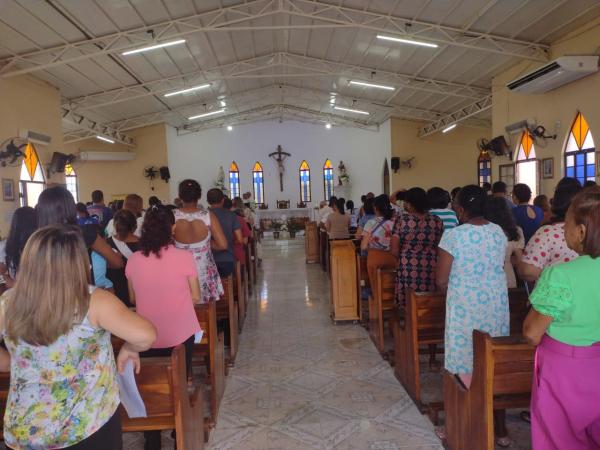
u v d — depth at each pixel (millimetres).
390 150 16219
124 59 9742
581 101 7582
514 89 8312
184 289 2596
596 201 1630
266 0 8477
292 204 19906
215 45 10477
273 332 5234
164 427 2232
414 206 3678
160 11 7961
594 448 1750
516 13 7617
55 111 9961
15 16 6746
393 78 12227
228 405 3428
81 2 6945
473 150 15938
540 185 8875
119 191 16047
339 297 5473
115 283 3439
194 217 3449
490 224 2564
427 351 3957
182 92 13164
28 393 1446
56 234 1432
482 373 2246
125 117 14438
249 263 7223
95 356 1515
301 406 3373
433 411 3055
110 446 1555
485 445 2238
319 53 11586
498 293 2555
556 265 1706
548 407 1766
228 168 19594
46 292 1386
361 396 3502
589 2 6863
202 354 3477
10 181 8078
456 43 8656
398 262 3809
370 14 8562
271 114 19016
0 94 7977
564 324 1692
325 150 19781
